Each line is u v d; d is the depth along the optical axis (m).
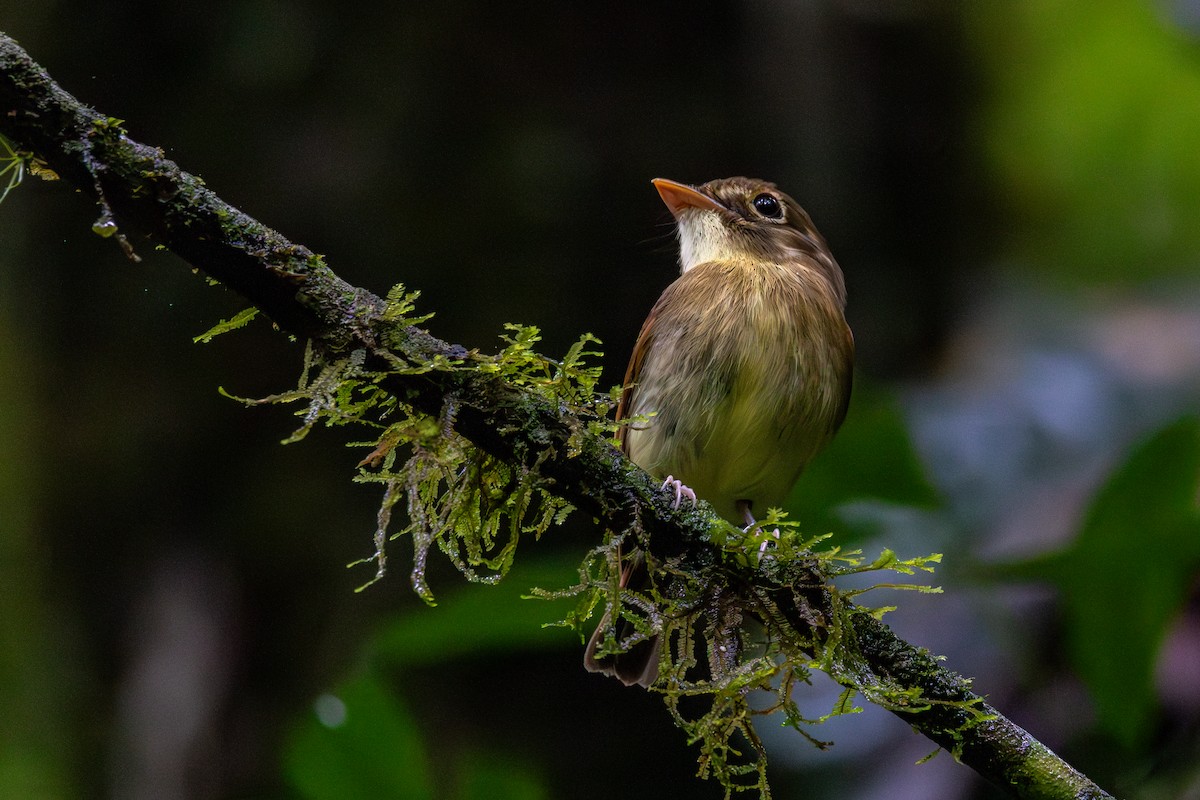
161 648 10.02
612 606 5.05
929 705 4.95
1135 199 13.95
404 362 4.85
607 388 10.55
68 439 10.36
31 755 9.91
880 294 11.67
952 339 11.60
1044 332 11.13
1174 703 7.64
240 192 10.31
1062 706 7.87
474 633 6.39
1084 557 6.91
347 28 10.39
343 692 6.18
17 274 10.42
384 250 10.39
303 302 4.79
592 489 5.10
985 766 4.98
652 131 10.84
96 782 9.88
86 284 10.48
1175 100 14.08
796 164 11.43
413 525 5.07
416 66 10.43
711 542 5.16
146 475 10.30
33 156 4.66
